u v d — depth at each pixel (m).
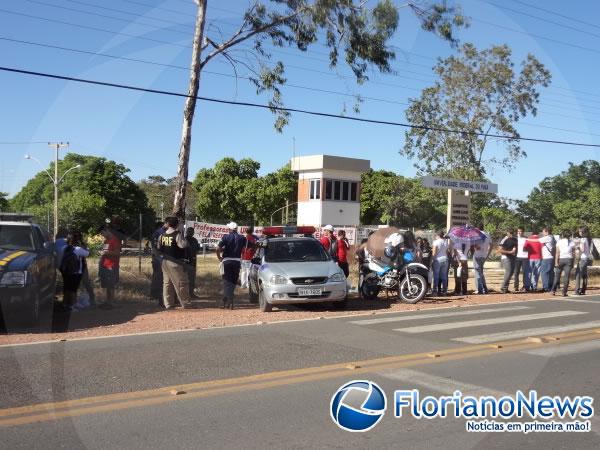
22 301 8.88
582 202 44.84
